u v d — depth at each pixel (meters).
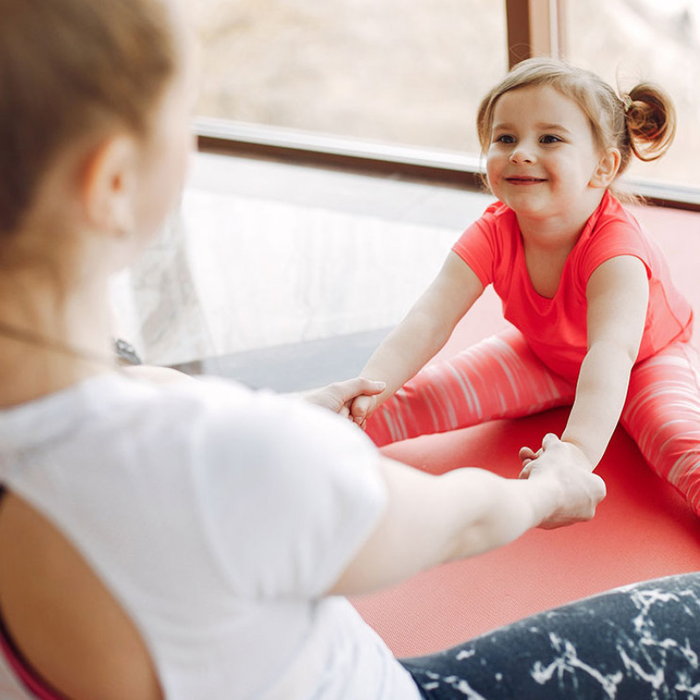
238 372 2.00
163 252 2.09
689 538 1.42
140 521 0.50
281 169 2.99
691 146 2.65
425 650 1.28
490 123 1.55
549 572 1.38
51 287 0.51
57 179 0.48
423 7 4.51
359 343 2.08
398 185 2.81
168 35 0.49
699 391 1.54
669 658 0.72
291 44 4.60
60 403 0.52
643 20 2.87
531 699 0.70
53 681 0.56
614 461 1.59
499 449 1.65
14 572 0.54
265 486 0.50
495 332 2.01
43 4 0.46
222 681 0.55
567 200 1.46
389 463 0.57
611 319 1.41
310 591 0.54
